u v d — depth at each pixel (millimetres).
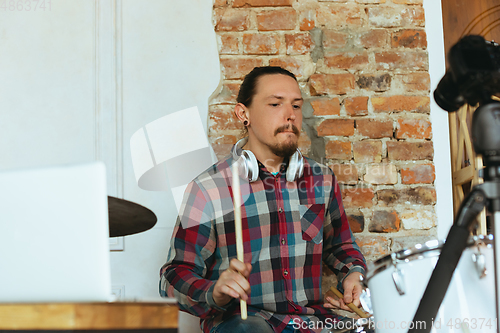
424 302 589
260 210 1367
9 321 569
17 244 617
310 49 1804
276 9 1813
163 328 631
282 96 1386
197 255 1313
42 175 614
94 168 608
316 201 1451
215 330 1175
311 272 1364
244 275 1031
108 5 1831
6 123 1811
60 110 1811
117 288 1716
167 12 1824
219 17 1810
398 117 1796
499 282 612
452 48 674
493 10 1870
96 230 606
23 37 1840
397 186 1766
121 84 1803
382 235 1743
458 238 602
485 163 625
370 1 1830
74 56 1831
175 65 1806
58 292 610
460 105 733
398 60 1813
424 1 1870
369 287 857
